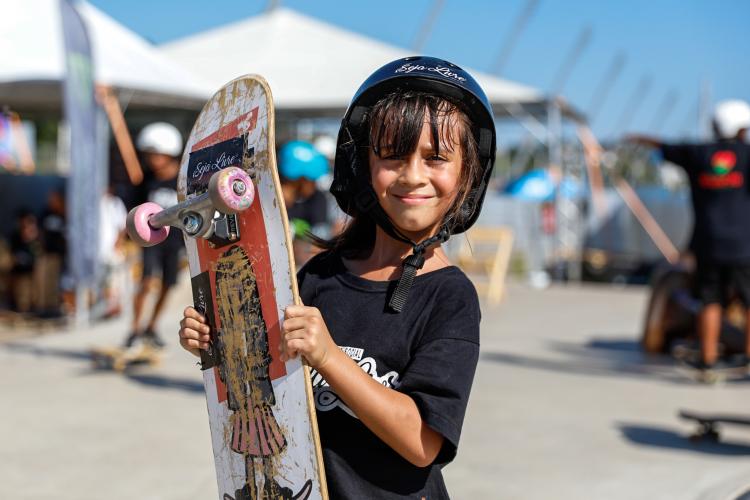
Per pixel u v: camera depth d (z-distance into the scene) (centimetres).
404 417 142
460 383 147
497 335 843
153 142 621
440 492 157
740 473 390
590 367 667
